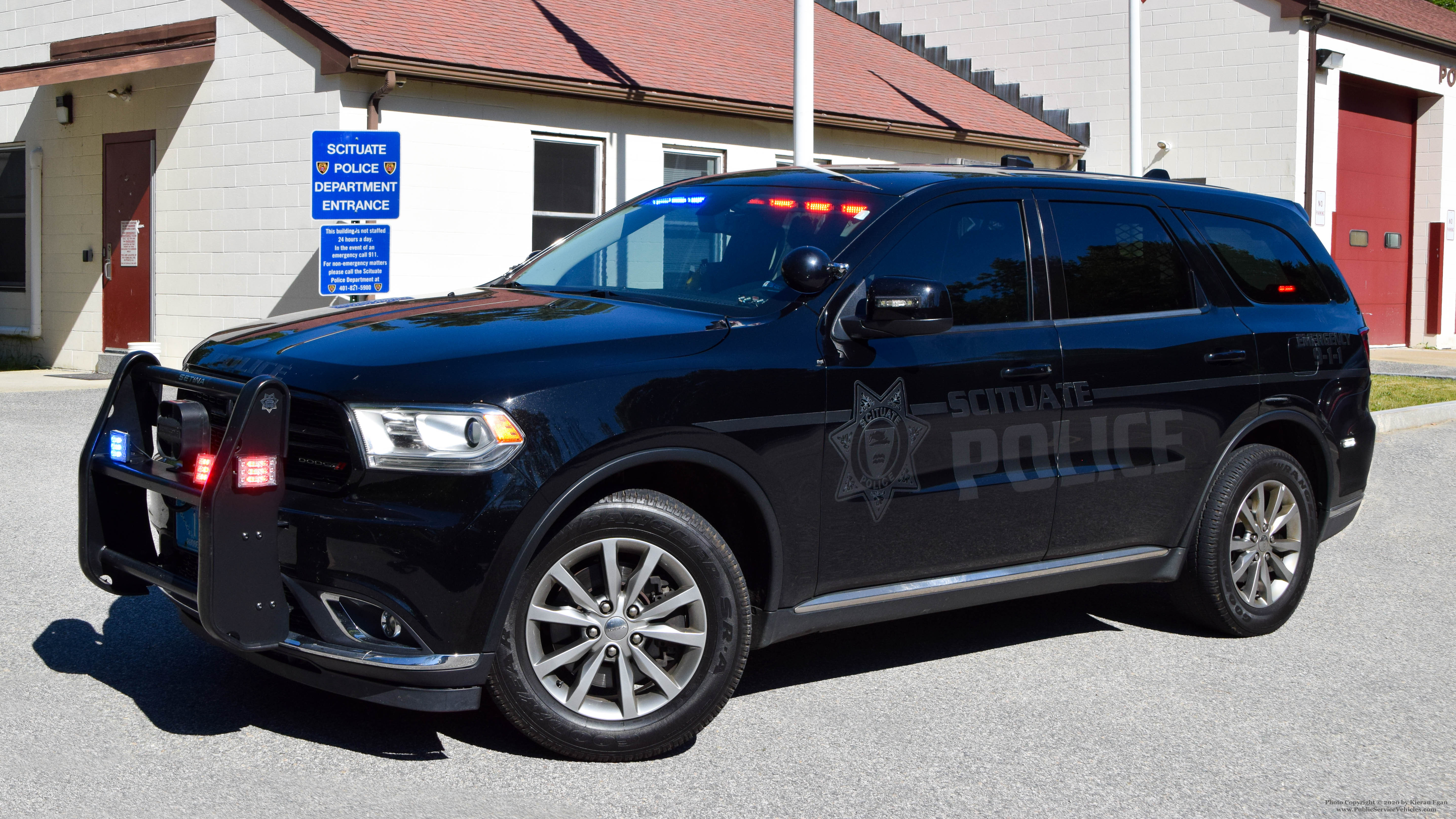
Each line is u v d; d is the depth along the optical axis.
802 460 4.08
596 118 14.07
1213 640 5.49
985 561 4.65
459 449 3.53
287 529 3.56
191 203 13.65
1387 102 22.78
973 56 22.95
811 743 4.10
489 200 13.23
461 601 3.52
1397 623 5.81
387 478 3.49
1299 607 6.08
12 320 15.92
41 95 15.12
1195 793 3.81
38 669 4.45
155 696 4.25
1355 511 6.02
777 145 16.20
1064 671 4.97
